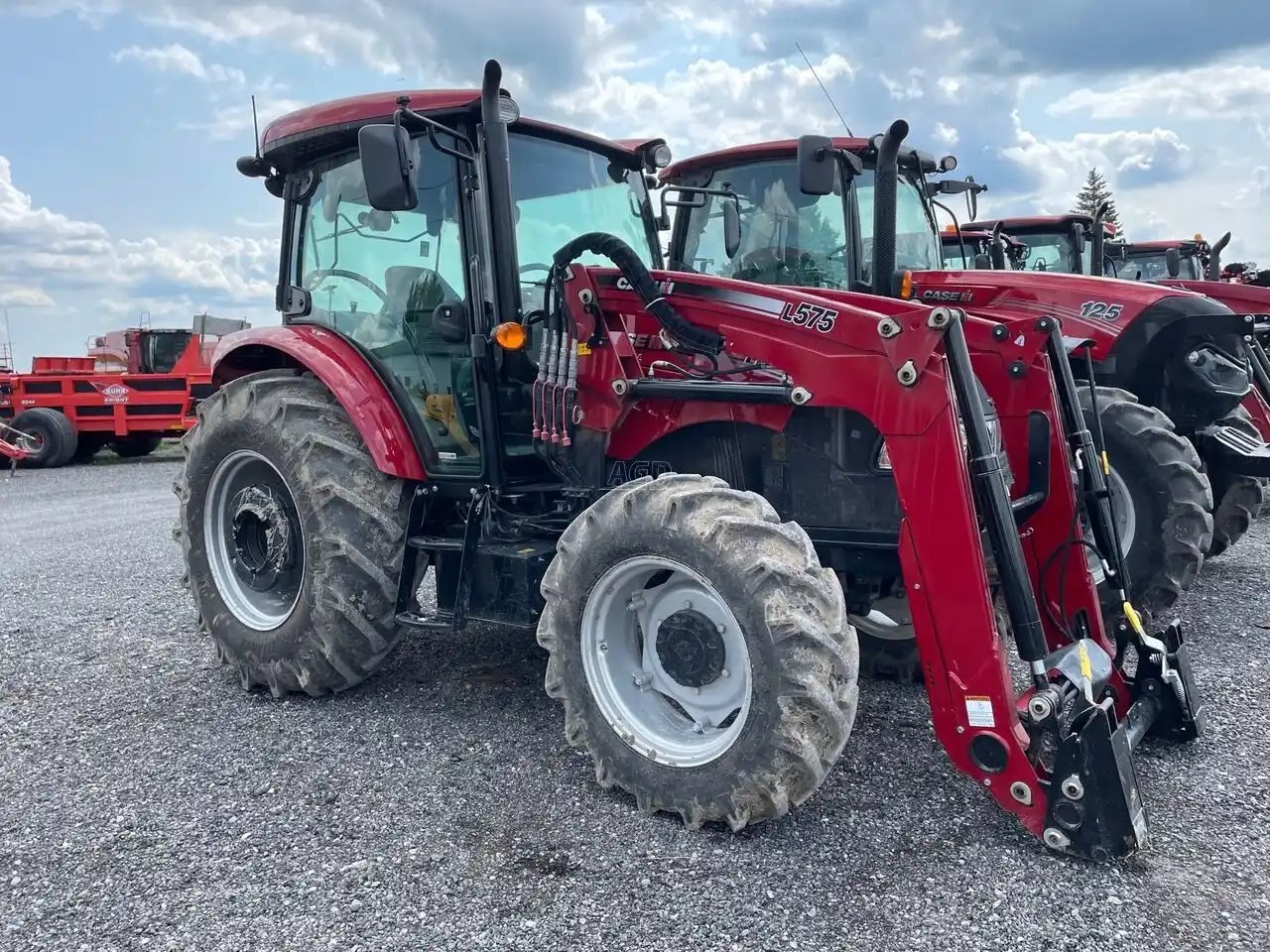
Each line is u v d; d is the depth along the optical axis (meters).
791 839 2.71
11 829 2.87
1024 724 2.67
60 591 6.06
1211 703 3.68
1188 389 5.28
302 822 2.88
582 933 2.30
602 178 4.17
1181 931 2.25
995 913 2.34
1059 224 8.69
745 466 3.49
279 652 3.86
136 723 3.71
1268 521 7.70
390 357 3.90
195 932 2.34
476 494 3.61
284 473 3.82
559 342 3.44
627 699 3.02
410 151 3.22
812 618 2.62
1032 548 3.45
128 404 15.34
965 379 2.74
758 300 3.10
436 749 3.41
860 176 5.39
